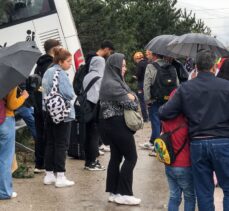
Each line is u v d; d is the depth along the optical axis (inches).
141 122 252.2
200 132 202.2
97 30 679.7
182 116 209.6
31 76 302.8
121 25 738.8
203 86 203.8
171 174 214.4
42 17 426.0
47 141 293.9
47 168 295.1
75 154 365.4
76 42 429.7
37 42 424.5
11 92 254.4
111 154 261.6
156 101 365.7
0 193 262.4
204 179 205.0
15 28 423.2
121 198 259.1
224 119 202.2
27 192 278.2
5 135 257.6
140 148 418.0
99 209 252.2
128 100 248.2
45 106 284.0
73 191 282.0
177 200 216.7
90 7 673.6
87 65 334.3
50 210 248.8
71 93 280.1
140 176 322.7
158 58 364.5
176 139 209.3
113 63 252.7
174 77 357.7
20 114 349.1
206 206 205.2
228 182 203.9
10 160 263.7
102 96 253.8
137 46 852.0
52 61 311.9
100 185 295.9
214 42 327.3
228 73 247.3
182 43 329.1
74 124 361.7
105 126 255.0
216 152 200.4
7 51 259.3
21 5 424.8
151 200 270.2
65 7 429.1
